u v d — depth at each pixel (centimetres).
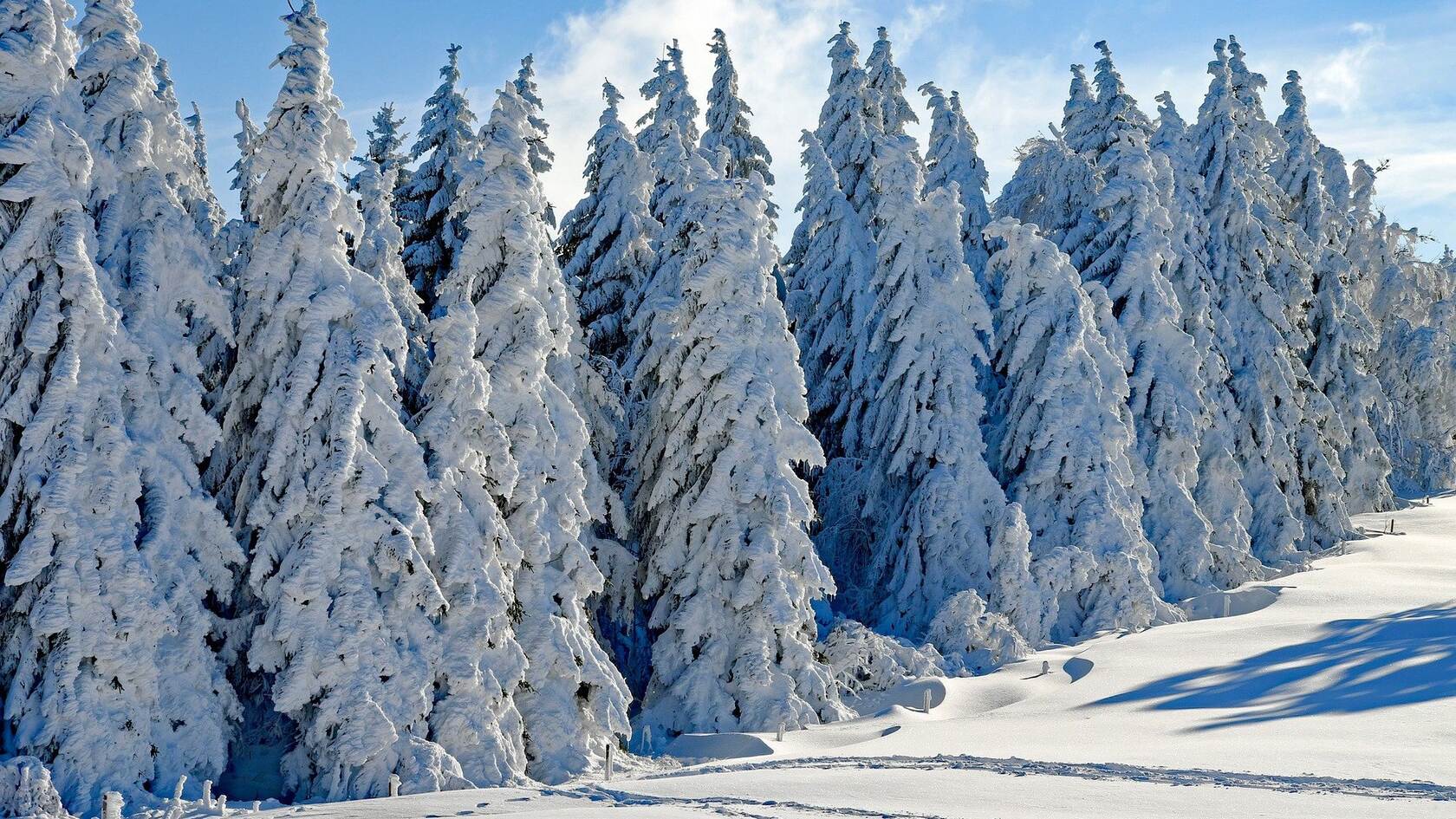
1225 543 4084
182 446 2081
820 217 4234
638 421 3247
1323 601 3391
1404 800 1475
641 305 3419
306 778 2050
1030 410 3697
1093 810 1498
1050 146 4716
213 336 2370
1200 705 2398
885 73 4772
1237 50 5756
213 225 2597
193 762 1942
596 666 2384
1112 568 3434
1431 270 7194
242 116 3644
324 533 2069
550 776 2206
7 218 1908
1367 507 5509
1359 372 5512
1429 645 2550
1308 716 2161
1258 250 4912
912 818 1506
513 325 2505
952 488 3422
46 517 1833
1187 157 4850
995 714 2603
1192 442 3994
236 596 2233
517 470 2348
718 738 2500
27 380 1877
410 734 2041
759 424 2769
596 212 3738
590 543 2889
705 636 2705
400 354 2272
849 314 4159
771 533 2708
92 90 2117
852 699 2870
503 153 2559
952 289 3581
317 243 2203
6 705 1819
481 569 2222
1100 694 2627
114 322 1962
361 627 2048
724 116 4678
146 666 1875
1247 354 4800
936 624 3175
